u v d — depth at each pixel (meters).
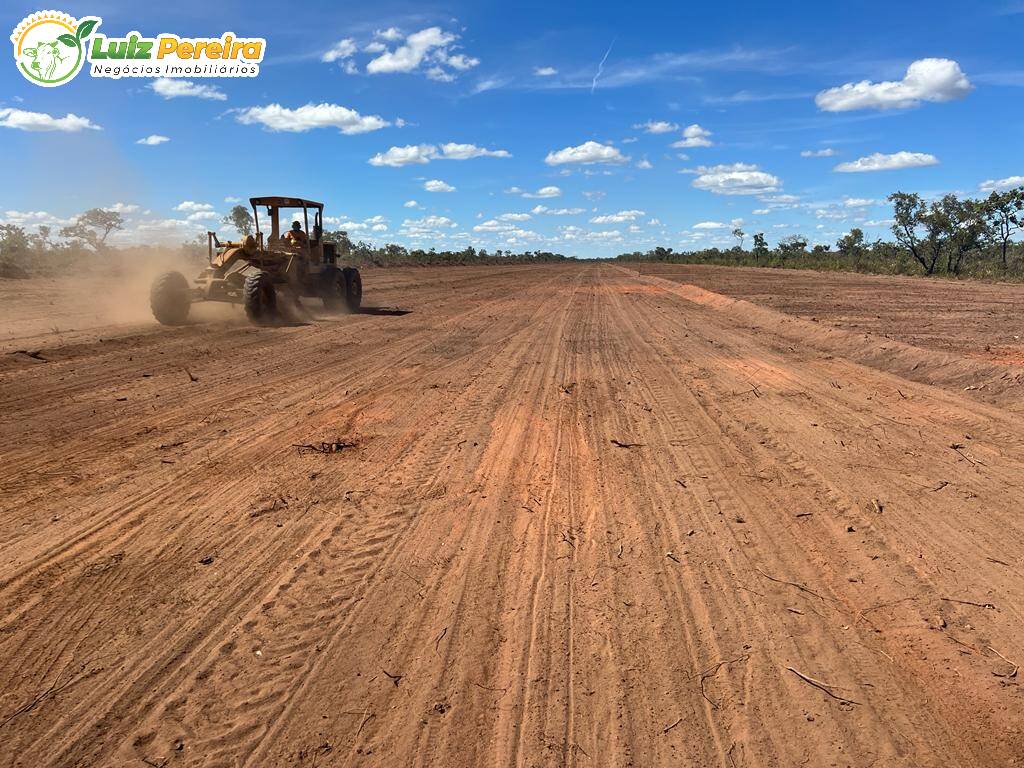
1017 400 7.98
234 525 4.65
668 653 3.29
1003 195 45.88
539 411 7.71
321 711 2.91
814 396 8.40
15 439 6.40
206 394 8.30
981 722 2.81
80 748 2.70
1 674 3.11
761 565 4.12
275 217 16.06
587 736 2.77
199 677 3.11
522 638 3.41
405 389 8.80
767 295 25.16
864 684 3.05
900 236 51.22
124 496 5.11
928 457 6.01
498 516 4.84
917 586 3.86
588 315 18.73
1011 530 4.54
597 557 4.23
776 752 2.67
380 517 4.81
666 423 7.21
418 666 3.20
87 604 3.68
